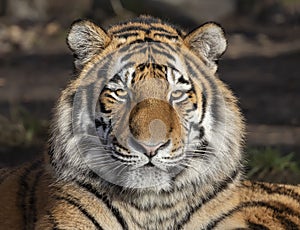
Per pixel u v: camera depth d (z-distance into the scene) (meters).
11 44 32.22
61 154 8.98
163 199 8.99
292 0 44.50
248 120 20.23
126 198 8.98
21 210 9.62
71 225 8.90
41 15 38.66
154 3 36.09
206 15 38.62
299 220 10.16
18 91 24.12
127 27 9.30
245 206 10.13
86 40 9.06
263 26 38.78
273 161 14.51
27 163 10.62
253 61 29.28
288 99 22.72
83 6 38.34
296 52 30.50
